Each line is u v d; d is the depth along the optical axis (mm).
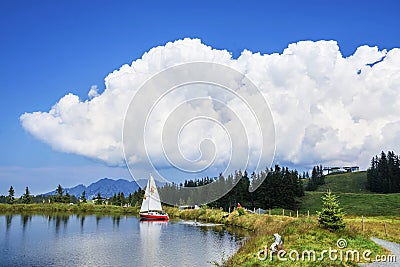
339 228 33531
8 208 126062
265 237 33969
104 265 37344
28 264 38281
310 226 34000
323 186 157750
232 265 28094
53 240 55406
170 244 49969
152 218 90500
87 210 131750
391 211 87500
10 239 56562
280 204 98688
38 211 125375
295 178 115125
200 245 48156
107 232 65625
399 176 138875
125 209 132250
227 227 70188
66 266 37125
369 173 149750
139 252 44125
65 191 152375
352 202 100000
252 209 96312
